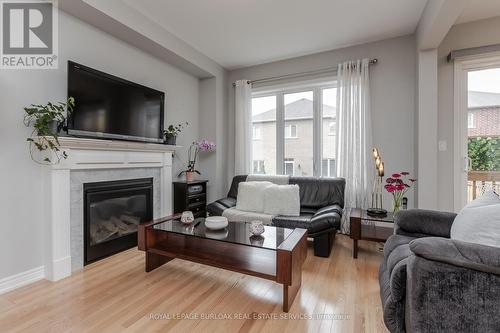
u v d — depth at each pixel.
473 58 2.72
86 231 2.32
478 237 1.22
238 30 2.96
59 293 1.84
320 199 3.13
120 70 2.75
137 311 1.63
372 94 3.24
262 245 1.75
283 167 3.91
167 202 3.22
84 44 2.40
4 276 1.88
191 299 1.78
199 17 2.69
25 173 1.98
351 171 3.24
